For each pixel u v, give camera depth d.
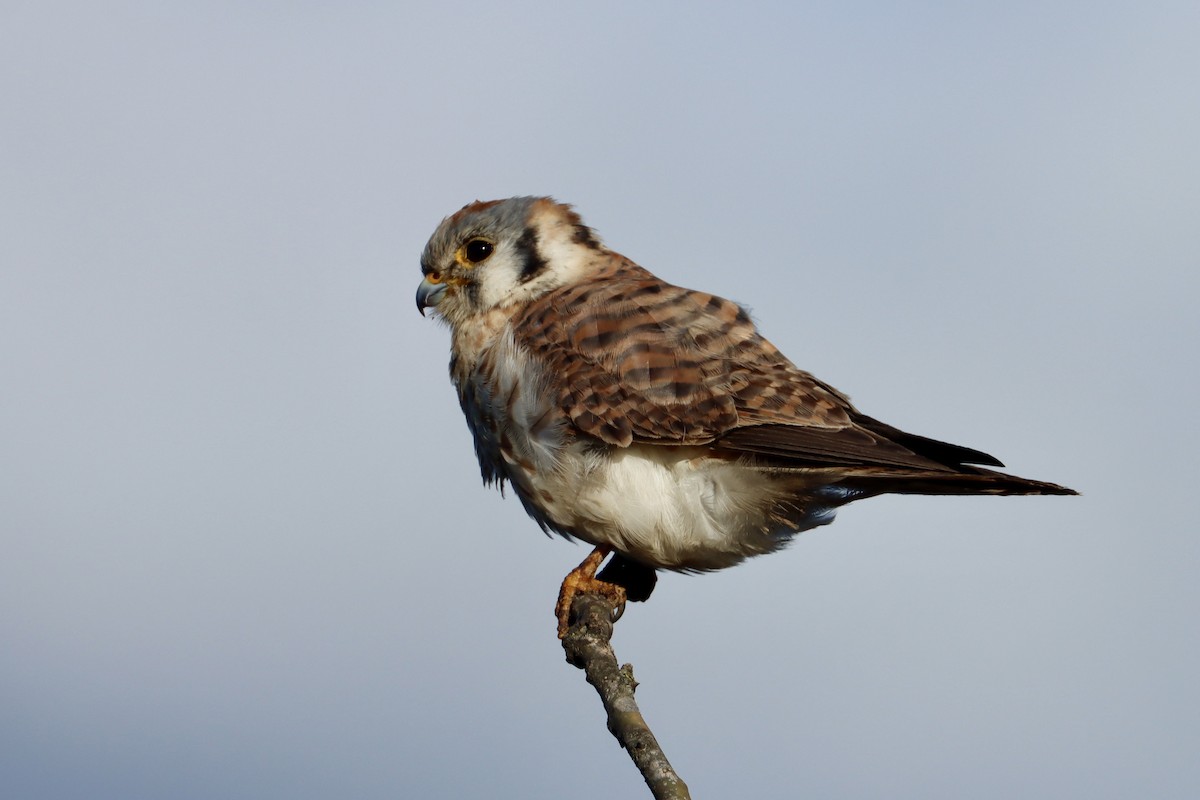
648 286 10.36
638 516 9.59
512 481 10.23
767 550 9.84
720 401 9.39
